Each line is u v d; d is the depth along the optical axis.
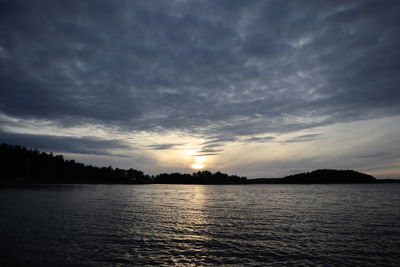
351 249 24.06
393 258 21.53
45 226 33.66
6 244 24.75
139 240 27.14
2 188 136.62
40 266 19.17
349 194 119.12
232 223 37.91
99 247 24.30
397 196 101.50
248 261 20.69
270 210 54.53
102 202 70.06
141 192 139.12
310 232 31.48
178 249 23.94
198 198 95.19
